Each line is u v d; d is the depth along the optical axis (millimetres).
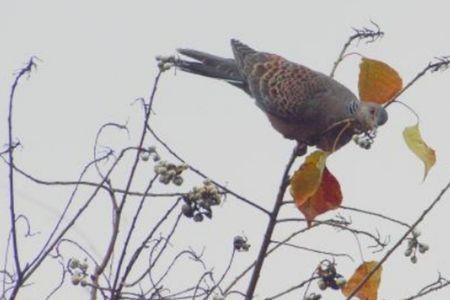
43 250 7309
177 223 7496
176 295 7629
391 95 9352
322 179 8641
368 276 7961
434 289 7934
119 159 7543
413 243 8406
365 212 8422
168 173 7668
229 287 8008
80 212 7414
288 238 8258
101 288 7285
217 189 7828
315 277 8000
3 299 7316
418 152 8312
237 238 8242
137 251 7238
